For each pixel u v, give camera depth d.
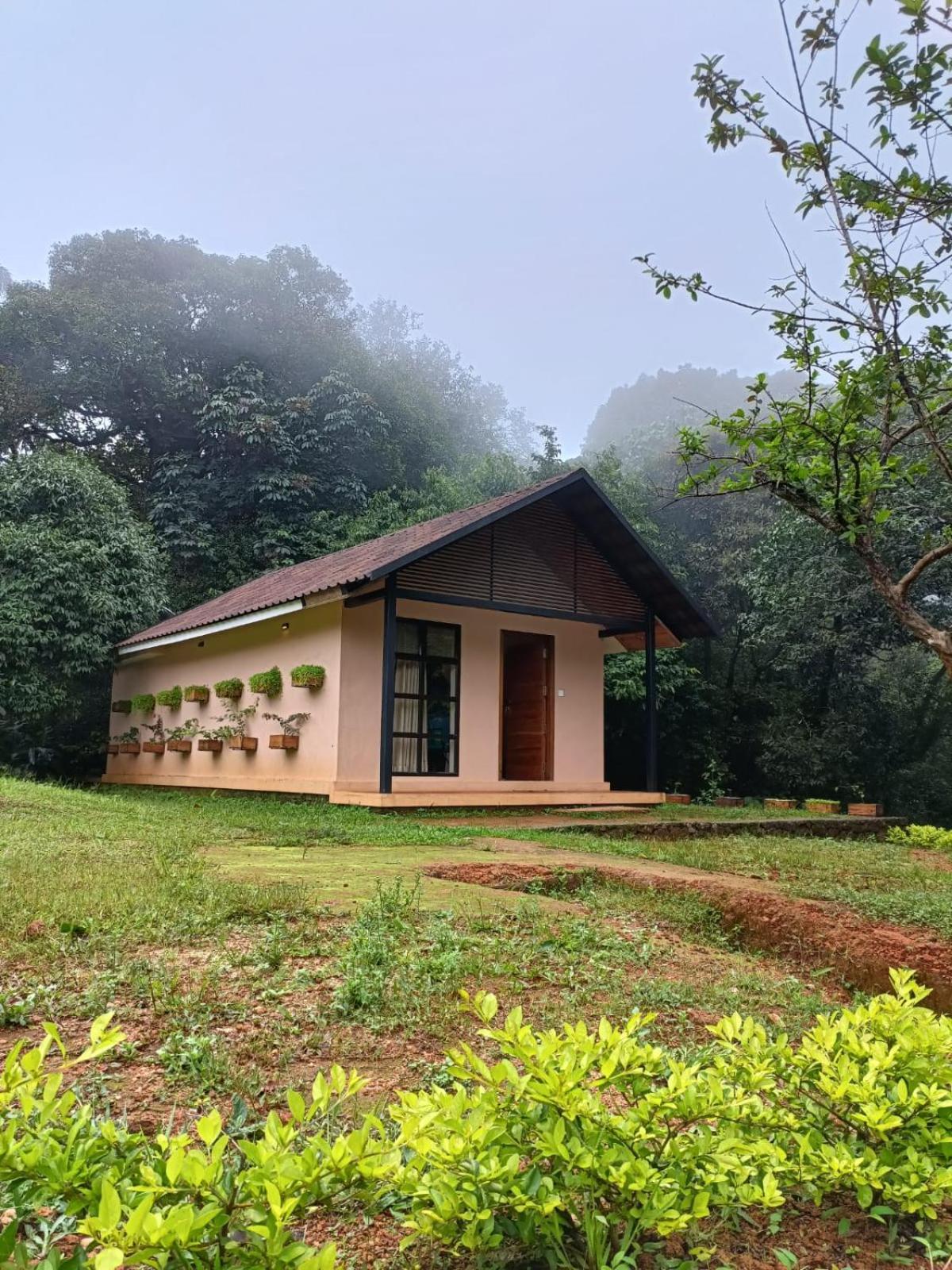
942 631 3.61
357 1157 1.38
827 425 3.82
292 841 7.29
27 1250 1.40
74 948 3.38
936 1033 2.12
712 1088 1.78
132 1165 1.40
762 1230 1.81
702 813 12.20
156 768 14.75
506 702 13.85
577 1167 1.55
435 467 25.31
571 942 3.94
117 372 22.64
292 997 3.00
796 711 18.55
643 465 25.33
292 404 23.14
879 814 14.76
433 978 3.27
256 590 15.35
